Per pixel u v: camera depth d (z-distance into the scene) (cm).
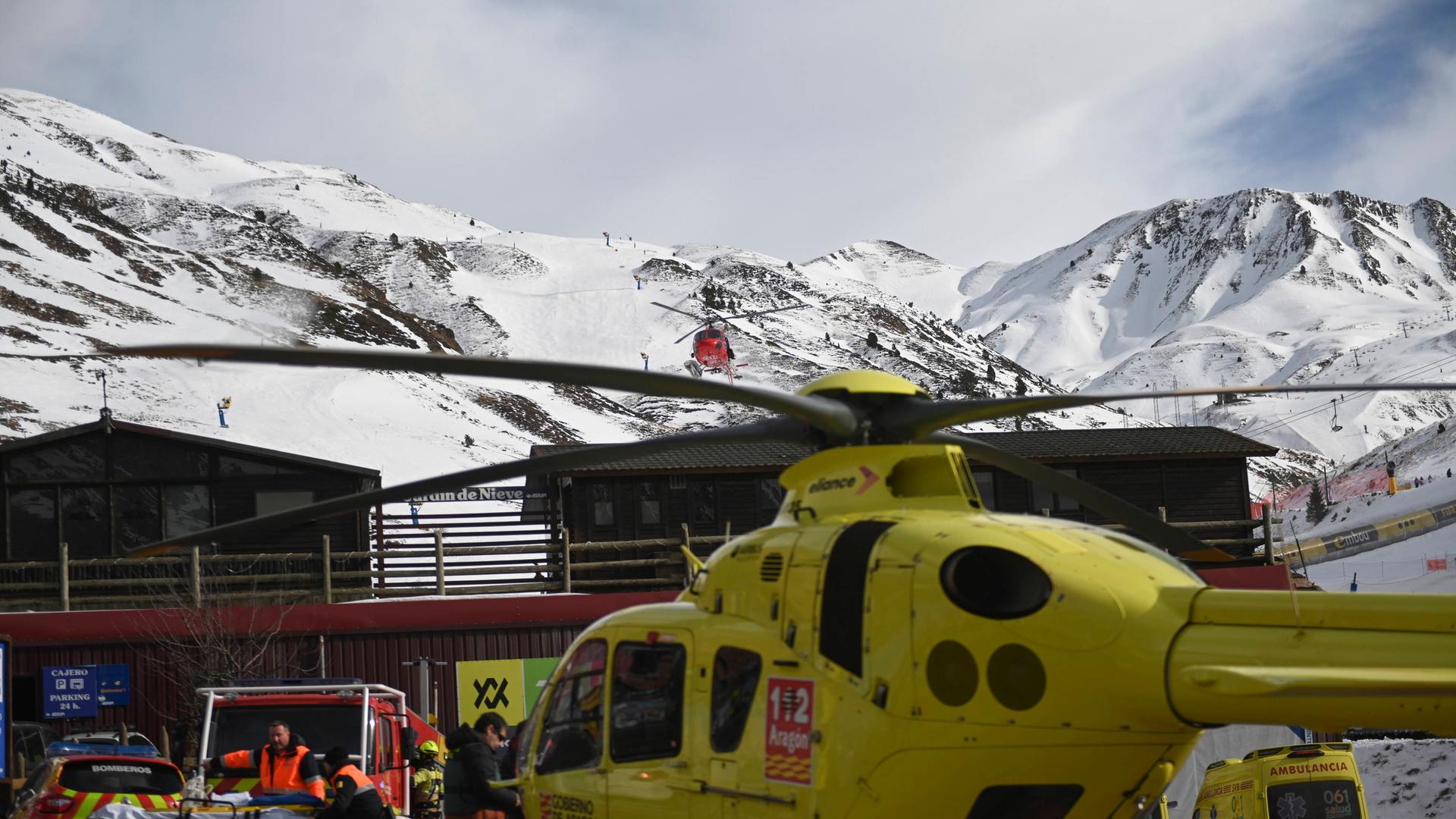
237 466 3009
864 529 699
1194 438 3281
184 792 1255
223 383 10556
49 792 1438
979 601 644
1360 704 534
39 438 2928
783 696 702
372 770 1580
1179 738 612
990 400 695
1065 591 621
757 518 3120
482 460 9862
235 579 2688
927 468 741
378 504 771
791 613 712
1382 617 558
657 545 2853
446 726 2555
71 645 2508
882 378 750
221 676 2422
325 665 2556
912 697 641
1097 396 643
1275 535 2967
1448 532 6744
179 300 15350
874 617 664
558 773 866
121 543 2956
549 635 2625
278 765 1376
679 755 763
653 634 809
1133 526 738
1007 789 632
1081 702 612
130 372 10512
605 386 636
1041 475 745
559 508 3322
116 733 2420
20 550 2923
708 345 9769
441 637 2603
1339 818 1512
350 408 10444
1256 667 574
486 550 2766
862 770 655
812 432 782
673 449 770
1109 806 632
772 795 696
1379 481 10750
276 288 16988
